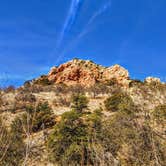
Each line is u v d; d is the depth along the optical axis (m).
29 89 36.34
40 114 23.70
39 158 16.53
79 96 29.77
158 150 7.08
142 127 7.49
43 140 19.22
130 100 7.98
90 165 8.80
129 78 51.28
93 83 49.50
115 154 8.12
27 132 6.32
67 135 17.70
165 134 7.32
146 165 7.06
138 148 7.41
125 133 7.89
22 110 26.30
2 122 8.31
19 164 12.32
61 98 34.91
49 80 52.44
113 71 53.66
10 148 12.41
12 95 32.00
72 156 15.12
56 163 16.55
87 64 54.84
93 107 31.44
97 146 7.84
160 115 7.50
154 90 8.17
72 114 19.58
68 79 51.97
